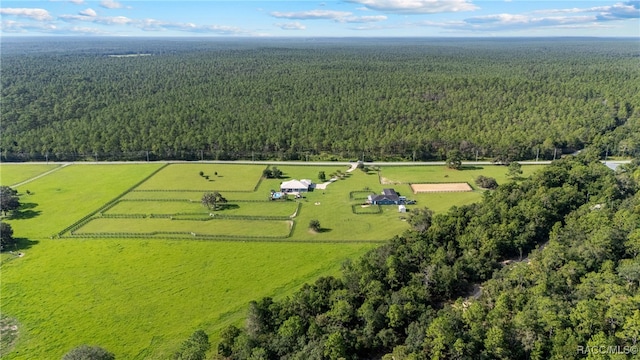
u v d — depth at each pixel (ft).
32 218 446.19
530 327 226.99
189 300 307.58
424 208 444.14
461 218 368.89
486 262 320.50
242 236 403.34
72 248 383.65
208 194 467.93
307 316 262.88
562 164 530.27
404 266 308.40
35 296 313.32
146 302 305.73
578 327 226.38
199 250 379.14
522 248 352.08
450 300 296.92
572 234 341.82
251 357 229.86
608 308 234.79
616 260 295.69
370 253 336.49
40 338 271.08
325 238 400.47
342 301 261.65
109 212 460.55
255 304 265.13
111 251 378.12
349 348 240.94
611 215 355.56
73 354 229.04
